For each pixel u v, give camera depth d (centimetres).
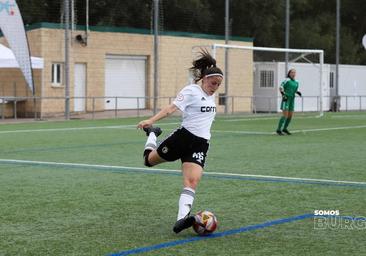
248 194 1844
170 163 2578
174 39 7206
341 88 8550
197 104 1367
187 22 8762
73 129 4588
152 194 1841
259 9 9588
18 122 5406
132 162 2622
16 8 5003
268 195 1828
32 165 2528
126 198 1777
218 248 1225
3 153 2975
